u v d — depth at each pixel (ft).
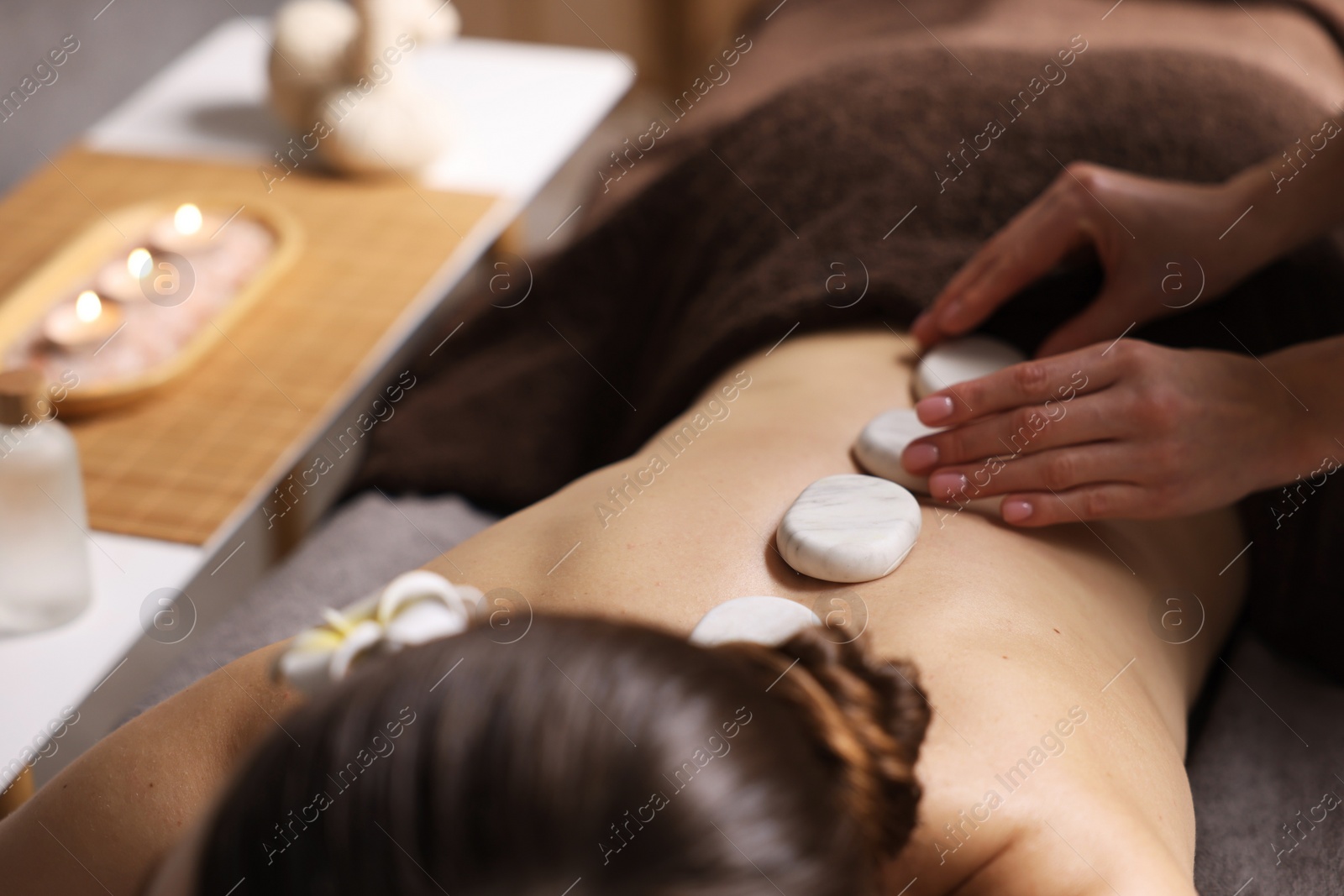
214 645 2.94
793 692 1.39
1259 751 2.61
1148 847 1.65
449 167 4.75
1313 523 2.68
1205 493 2.22
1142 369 2.20
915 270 2.90
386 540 3.32
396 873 0.98
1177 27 4.59
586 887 0.99
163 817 1.79
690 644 1.19
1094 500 2.21
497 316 3.99
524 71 5.50
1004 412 2.27
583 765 1.00
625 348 3.83
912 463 2.29
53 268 3.79
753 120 3.62
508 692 1.05
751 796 1.04
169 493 3.12
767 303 2.95
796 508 2.14
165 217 4.13
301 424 3.38
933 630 1.90
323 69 4.46
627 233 3.87
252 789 1.06
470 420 3.73
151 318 3.69
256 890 1.01
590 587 2.04
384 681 1.08
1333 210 2.70
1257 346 2.77
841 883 1.07
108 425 3.33
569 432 3.71
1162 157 3.01
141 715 1.95
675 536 2.15
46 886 1.71
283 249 3.97
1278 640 2.87
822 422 2.50
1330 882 2.31
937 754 1.70
